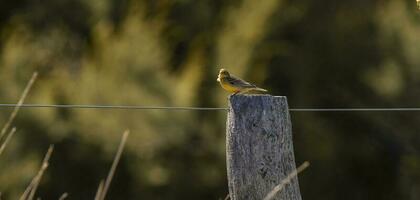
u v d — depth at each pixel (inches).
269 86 719.1
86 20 758.5
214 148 661.3
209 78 684.1
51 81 684.1
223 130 665.6
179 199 657.6
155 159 656.4
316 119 729.0
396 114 740.7
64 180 655.8
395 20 753.0
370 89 742.5
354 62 747.4
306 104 728.3
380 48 749.3
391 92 738.2
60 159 656.4
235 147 270.5
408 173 740.7
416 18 759.7
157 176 652.7
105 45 697.0
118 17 742.5
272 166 269.1
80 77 691.4
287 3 735.7
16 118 658.2
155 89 673.6
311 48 741.9
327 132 725.3
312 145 718.5
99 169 655.8
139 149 655.1
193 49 709.3
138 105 663.1
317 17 748.0
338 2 753.6
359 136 736.3
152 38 702.5
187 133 660.1
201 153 661.9
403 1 764.6
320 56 745.0
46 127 657.0
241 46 703.7
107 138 656.4
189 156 660.7
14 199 642.8
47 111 661.3
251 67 701.9
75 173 658.2
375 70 742.5
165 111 662.5
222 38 707.4
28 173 643.5
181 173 657.6
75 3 762.2
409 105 740.0
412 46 743.1
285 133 271.6
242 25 716.0
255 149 268.8
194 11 731.4
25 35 748.6
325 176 716.7
